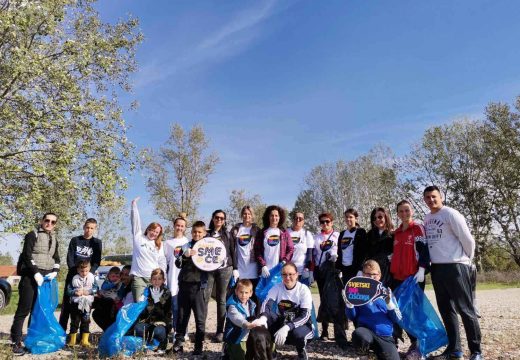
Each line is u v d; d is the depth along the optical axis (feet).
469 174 130.11
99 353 20.08
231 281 24.36
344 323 22.20
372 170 148.05
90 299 23.27
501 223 124.26
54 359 19.62
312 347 22.04
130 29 56.59
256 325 17.66
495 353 19.74
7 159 43.29
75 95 47.91
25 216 42.52
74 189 45.96
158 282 21.40
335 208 153.79
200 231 21.79
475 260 128.36
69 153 43.55
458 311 18.52
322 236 24.67
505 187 123.34
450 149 130.41
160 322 21.24
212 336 25.64
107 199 47.73
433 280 19.42
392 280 21.04
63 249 83.51
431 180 133.59
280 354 19.98
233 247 24.23
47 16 45.16
